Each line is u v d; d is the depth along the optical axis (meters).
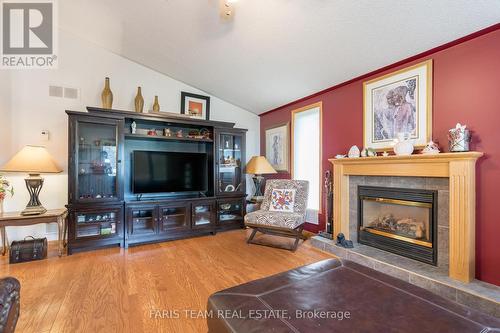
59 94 3.39
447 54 2.25
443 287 1.98
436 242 2.29
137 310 1.80
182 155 3.89
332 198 3.34
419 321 0.98
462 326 0.94
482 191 2.03
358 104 3.07
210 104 4.55
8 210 3.15
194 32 2.90
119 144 3.25
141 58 3.74
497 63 1.94
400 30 2.18
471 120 2.09
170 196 3.97
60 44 3.39
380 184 2.78
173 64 3.73
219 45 3.03
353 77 3.06
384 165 2.64
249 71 3.48
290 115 4.23
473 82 2.08
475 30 2.01
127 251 3.08
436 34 2.14
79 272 2.44
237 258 2.85
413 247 2.47
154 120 3.56
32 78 3.26
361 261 2.61
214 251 3.09
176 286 2.17
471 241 2.00
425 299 1.13
